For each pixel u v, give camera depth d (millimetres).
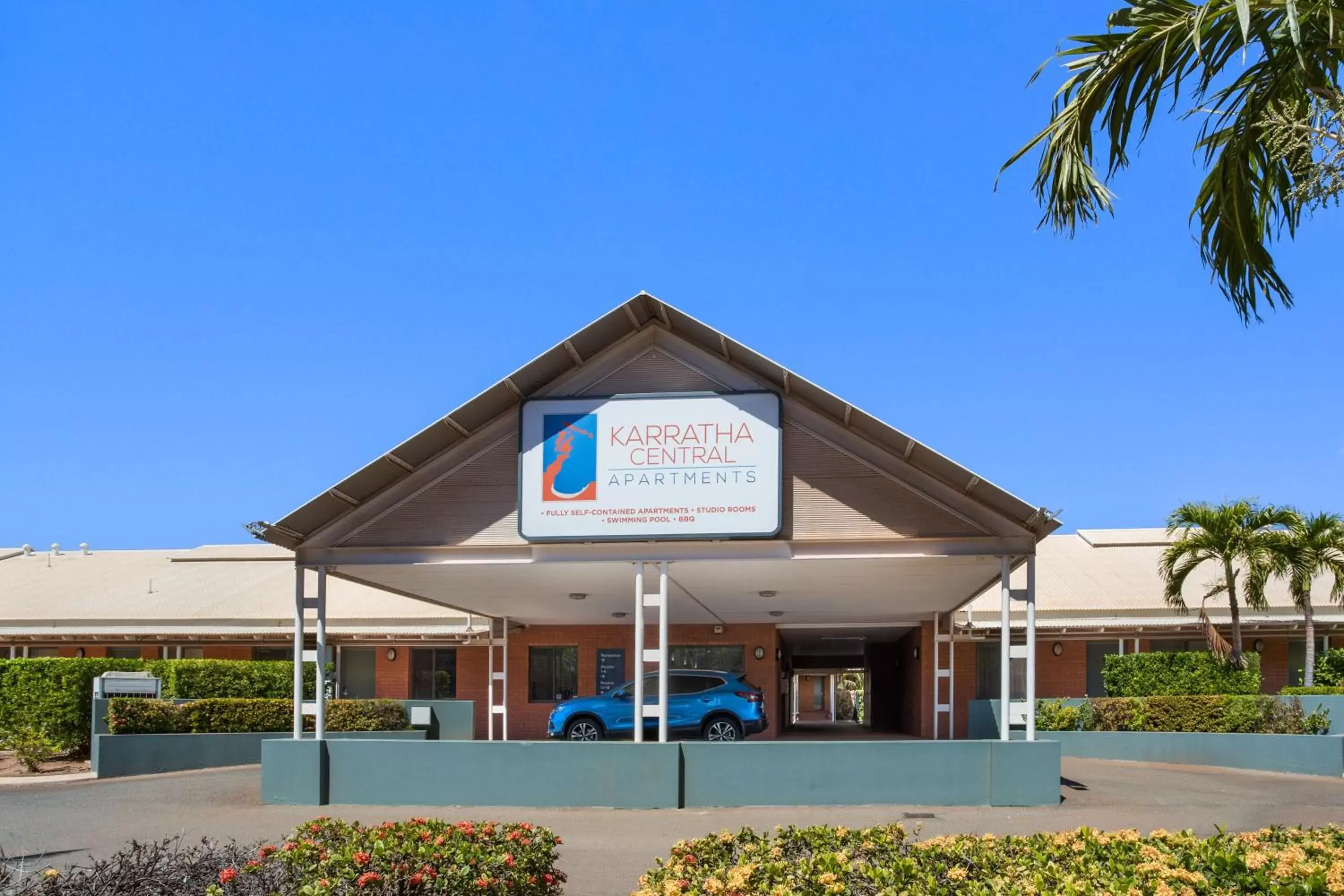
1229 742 21656
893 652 34594
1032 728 15414
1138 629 28188
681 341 16188
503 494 16422
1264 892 5750
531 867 7336
